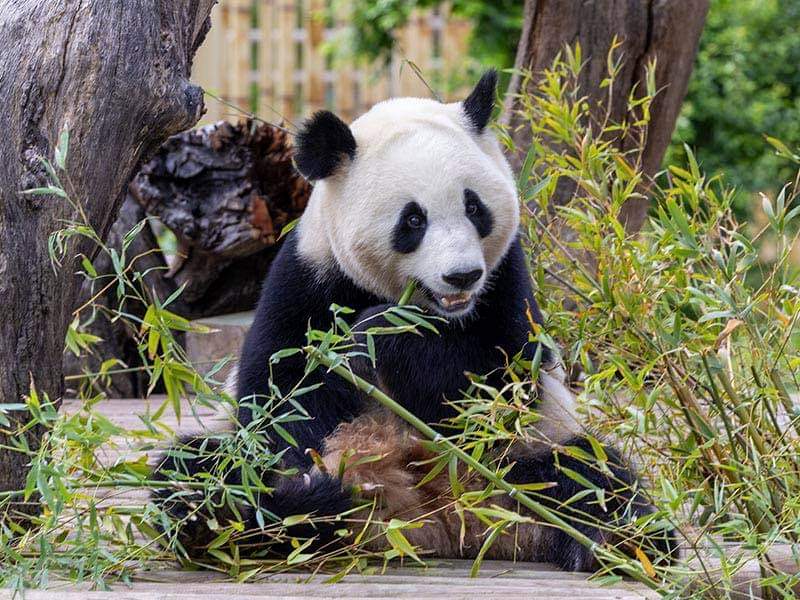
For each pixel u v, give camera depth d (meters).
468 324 6.89
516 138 10.54
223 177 11.10
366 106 27.27
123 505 6.37
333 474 6.41
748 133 21.31
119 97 6.07
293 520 5.77
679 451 6.22
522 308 7.02
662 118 10.62
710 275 7.06
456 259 6.43
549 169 8.27
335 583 5.71
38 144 5.89
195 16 6.83
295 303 6.96
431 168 6.71
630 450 6.75
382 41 23.59
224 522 5.98
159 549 6.35
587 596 5.44
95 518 5.56
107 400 11.49
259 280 12.26
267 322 6.96
